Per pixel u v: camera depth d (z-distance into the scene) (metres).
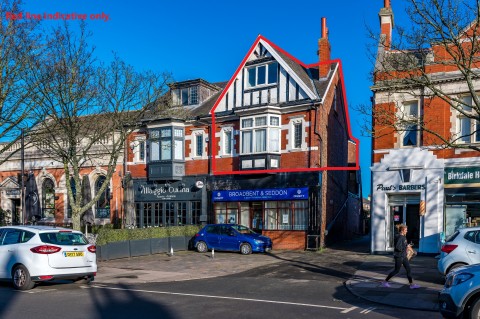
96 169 28.97
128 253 19.88
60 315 8.39
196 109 28.17
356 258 18.45
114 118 19.62
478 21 11.98
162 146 27.12
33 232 11.55
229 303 9.71
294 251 22.11
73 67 17.45
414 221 19.47
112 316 8.34
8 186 31.88
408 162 19.28
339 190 27.67
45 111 17.34
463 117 18.44
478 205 17.89
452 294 7.32
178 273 14.98
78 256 11.65
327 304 9.67
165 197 27.36
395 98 19.69
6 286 12.05
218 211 25.72
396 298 10.16
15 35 16.58
